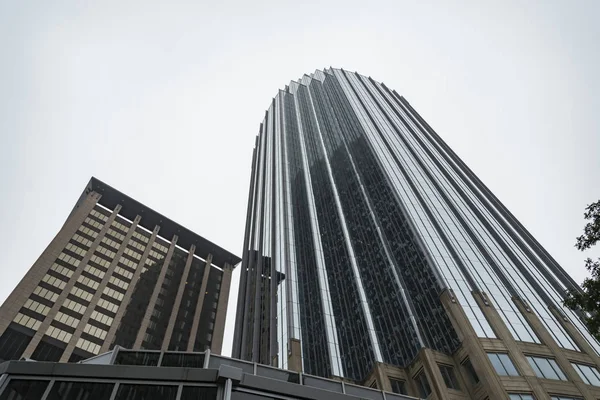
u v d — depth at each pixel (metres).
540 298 61.19
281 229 107.19
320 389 20.17
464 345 48.97
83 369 17.59
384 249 82.44
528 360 46.00
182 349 90.94
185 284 106.88
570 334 53.53
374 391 22.80
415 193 88.94
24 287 77.19
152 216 118.38
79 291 83.62
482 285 59.59
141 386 17.44
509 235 86.50
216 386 17.86
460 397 45.38
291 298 82.19
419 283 67.12
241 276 107.75
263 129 192.25
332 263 94.44
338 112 152.62
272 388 19.11
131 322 86.50
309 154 143.88
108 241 99.69
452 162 116.81
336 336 73.94
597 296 21.17
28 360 17.67
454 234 74.75
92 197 108.25
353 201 105.44
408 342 62.19
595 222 21.48
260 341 80.50
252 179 170.12
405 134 127.06
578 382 44.00
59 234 92.44
